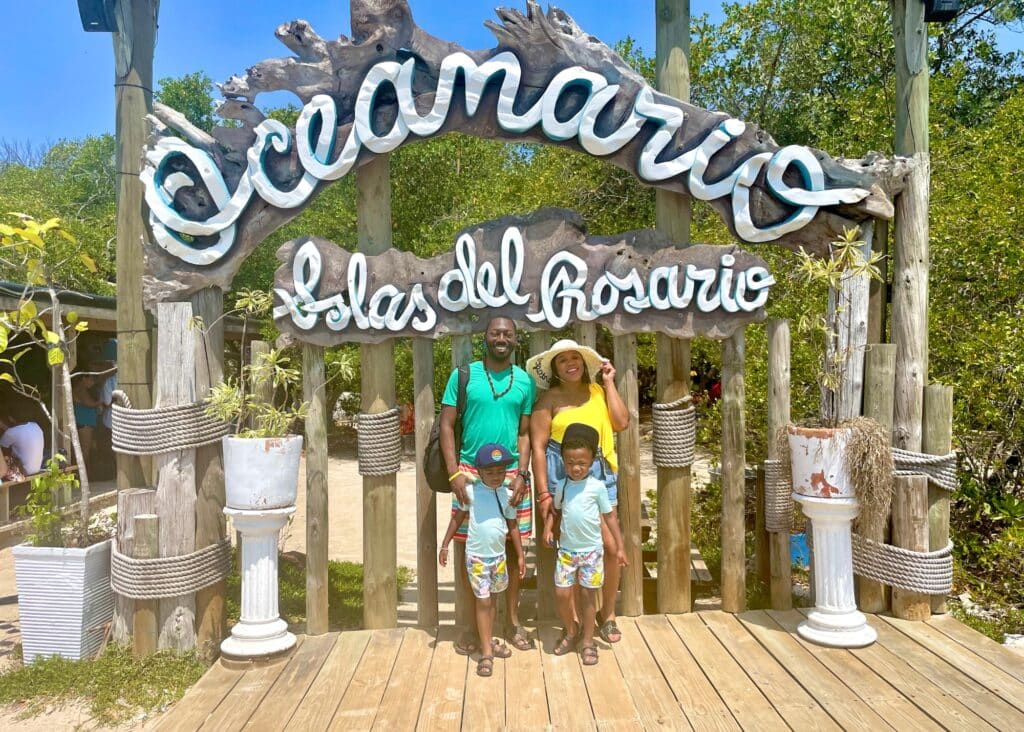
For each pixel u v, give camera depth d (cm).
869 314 421
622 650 370
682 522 421
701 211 827
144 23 418
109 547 409
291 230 1327
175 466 389
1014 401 523
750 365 606
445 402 369
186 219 404
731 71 1010
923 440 416
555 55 402
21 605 388
